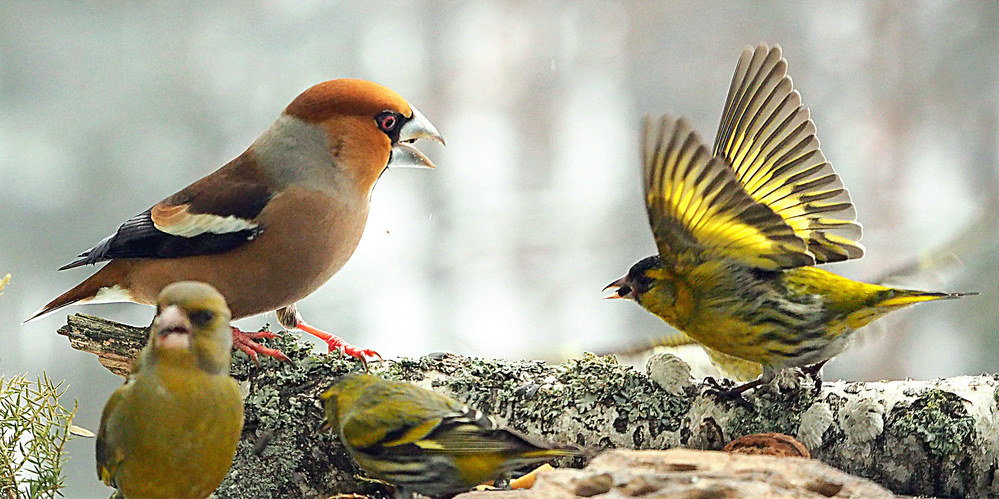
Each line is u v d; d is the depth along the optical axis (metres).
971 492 7.43
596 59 30.33
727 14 29.69
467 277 22.94
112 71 23.00
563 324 21.38
